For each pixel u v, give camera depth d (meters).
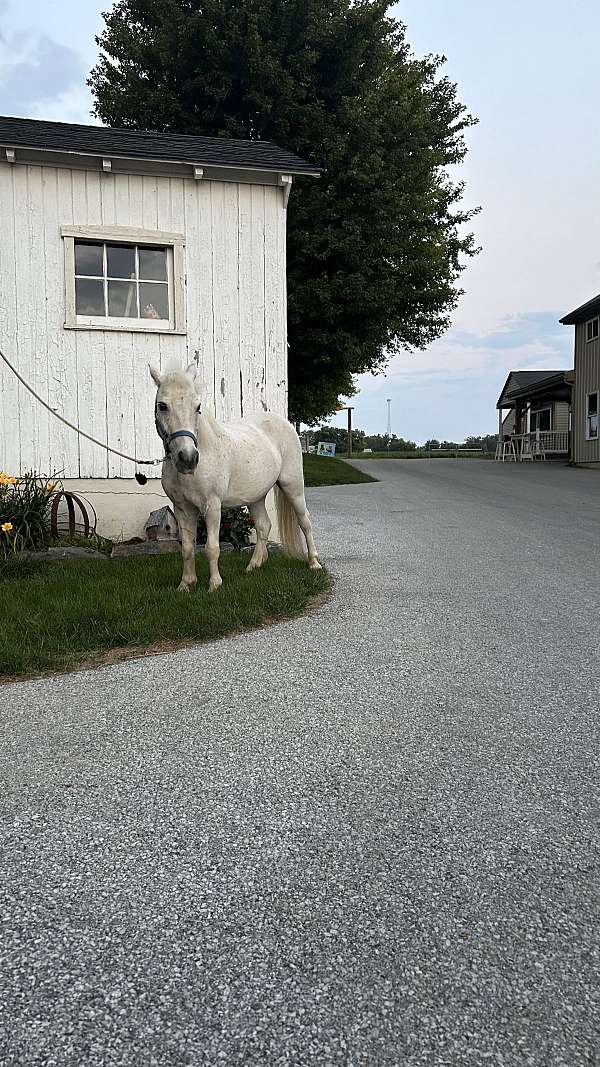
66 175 8.16
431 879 2.07
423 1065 1.46
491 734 3.07
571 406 27.19
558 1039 1.52
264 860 2.16
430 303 18.69
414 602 5.57
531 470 24.56
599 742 2.99
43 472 8.25
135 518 8.53
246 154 9.09
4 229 8.02
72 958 1.76
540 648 4.29
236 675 3.88
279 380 8.85
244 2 16.02
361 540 9.02
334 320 15.70
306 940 1.81
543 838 2.28
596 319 24.89
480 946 1.79
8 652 4.07
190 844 2.26
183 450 5.14
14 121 9.20
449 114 22.45
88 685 3.78
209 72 16.48
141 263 8.58
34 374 8.18
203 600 5.24
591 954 1.77
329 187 15.35
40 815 2.45
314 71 16.81
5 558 6.88
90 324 8.29
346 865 2.14
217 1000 1.62
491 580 6.42
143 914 1.92
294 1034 1.53
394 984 1.67
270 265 8.77
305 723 3.20
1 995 1.64
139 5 18.12
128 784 2.66
